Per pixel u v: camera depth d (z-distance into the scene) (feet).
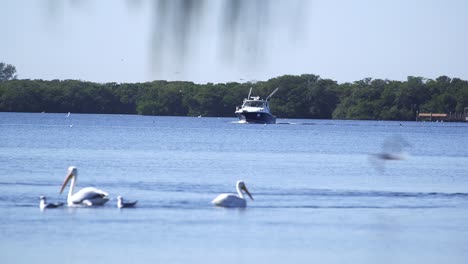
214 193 198.08
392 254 131.75
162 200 181.78
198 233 144.15
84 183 219.00
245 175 252.01
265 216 163.63
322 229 151.12
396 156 285.43
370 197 199.31
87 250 129.39
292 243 138.21
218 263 123.44
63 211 162.20
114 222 151.84
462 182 241.55
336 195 201.36
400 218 165.27
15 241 134.92
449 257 130.93
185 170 266.57
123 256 125.90
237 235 143.43
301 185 223.92
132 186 213.25
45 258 123.75
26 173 243.81
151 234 142.00
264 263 124.57
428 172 277.85
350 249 135.54
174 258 126.11
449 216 168.66
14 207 167.12
